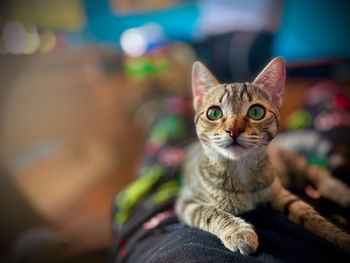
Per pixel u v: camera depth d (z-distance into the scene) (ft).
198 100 0.94
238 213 0.84
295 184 1.12
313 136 1.35
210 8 3.10
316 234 0.73
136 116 2.88
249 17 2.73
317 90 1.80
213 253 0.60
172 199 1.05
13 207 1.13
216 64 2.81
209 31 3.08
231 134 0.76
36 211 1.22
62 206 1.70
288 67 3.04
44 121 2.20
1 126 1.82
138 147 2.56
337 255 0.64
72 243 1.08
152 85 3.07
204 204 0.88
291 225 0.71
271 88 0.85
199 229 0.77
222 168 0.85
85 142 2.51
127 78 3.06
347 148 1.20
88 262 1.04
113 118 2.99
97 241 1.10
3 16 2.52
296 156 1.21
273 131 0.84
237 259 0.58
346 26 2.96
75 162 2.19
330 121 1.39
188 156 1.27
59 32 3.08
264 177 0.85
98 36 3.73
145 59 3.08
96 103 2.82
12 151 1.84
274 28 2.71
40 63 2.23
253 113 0.80
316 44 3.11
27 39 2.62
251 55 2.61
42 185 1.74
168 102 2.07
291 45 3.15
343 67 2.88
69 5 3.28
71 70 2.55
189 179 1.04
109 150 2.51
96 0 3.55
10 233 1.10
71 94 2.53
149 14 3.64
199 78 0.92
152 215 0.96
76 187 1.93
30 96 2.09
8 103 1.89
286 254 0.59
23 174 1.69
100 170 2.24
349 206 0.91
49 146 2.15
